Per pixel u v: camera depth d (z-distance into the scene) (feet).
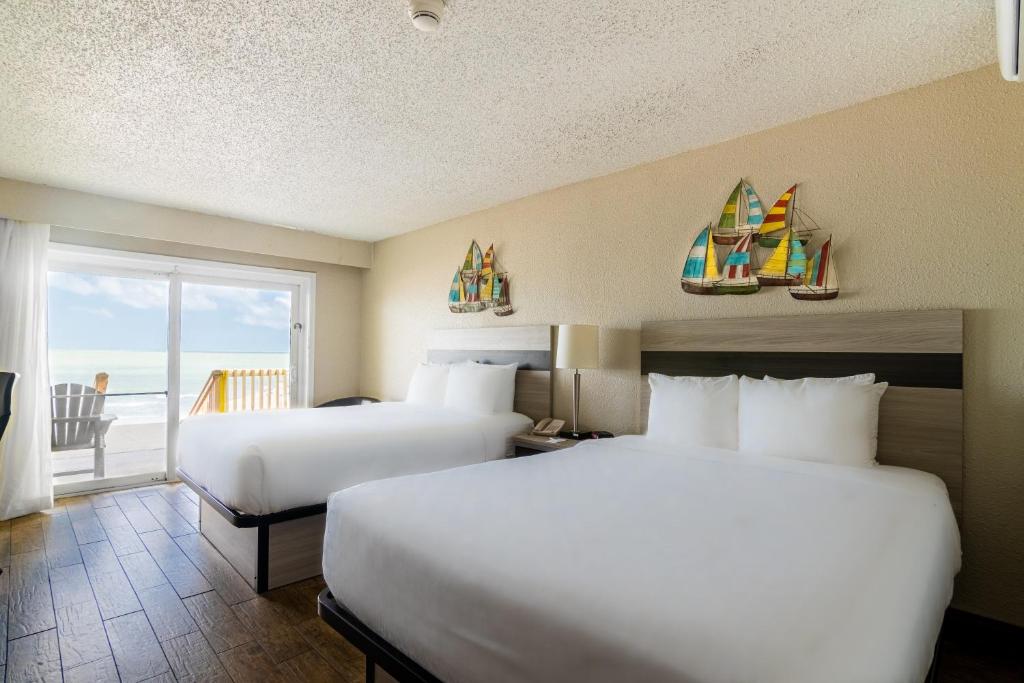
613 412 10.82
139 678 5.82
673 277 9.93
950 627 7.01
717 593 3.26
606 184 11.07
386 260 17.39
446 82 7.36
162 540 9.95
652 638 2.88
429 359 15.44
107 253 13.19
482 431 10.64
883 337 7.48
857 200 7.88
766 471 6.61
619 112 8.25
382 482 5.96
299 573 8.38
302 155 10.07
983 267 6.86
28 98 7.79
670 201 10.02
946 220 7.14
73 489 12.94
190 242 13.94
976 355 6.90
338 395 17.93
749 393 7.90
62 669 5.96
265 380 16.53
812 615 3.01
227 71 7.06
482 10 5.75
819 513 4.90
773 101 7.88
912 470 6.91
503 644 3.49
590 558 3.83
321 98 7.82
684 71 7.06
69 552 9.33
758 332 8.70
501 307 13.24
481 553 4.00
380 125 8.73
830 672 2.52
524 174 11.12
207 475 9.09
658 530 4.41
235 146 9.62
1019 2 3.84
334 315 17.81
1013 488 6.63
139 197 12.76
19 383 11.32
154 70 7.02
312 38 6.30
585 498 5.35
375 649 4.63
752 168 8.98
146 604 7.50
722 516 4.79
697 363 9.39
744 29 6.11
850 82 7.31
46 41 6.33
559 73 7.11
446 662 3.91
